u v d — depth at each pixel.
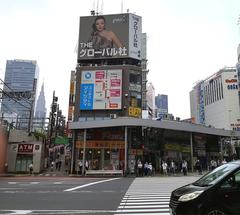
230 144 54.75
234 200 7.07
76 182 24.25
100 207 11.59
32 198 13.99
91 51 48.78
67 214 10.13
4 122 43.88
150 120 37.09
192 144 42.50
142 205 12.14
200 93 124.94
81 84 45.88
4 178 30.77
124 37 48.56
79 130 41.72
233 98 104.94
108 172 36.78
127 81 45.41
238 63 84.56
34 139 47.28
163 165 37.91
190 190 7.41
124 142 40.81
